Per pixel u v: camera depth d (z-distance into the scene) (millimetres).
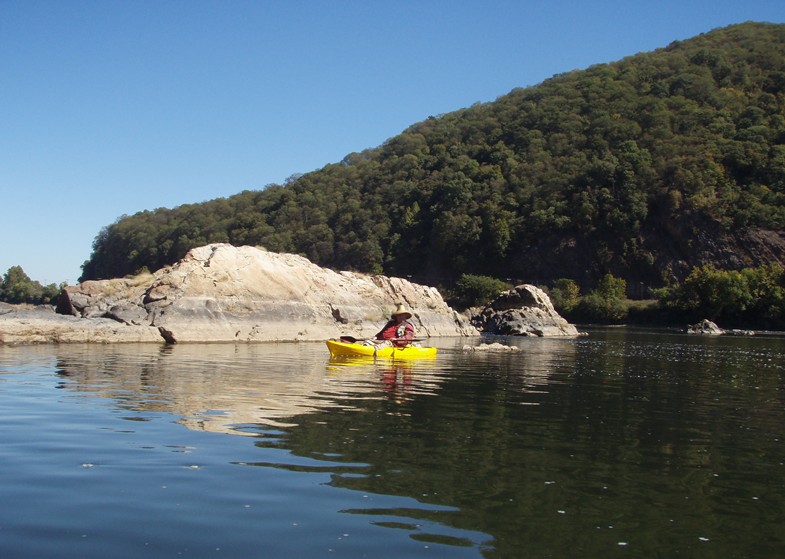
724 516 6852
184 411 11578
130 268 151500
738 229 95562
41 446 8875
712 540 6180
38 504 6621
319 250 130250
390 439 9836
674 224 100312
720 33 163000
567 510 6875
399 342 26656
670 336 55125
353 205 137250
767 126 111062
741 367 25000
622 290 95688
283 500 6871
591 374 21000
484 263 112750
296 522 6281
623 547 5945
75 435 9531
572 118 133750
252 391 14375
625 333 60688
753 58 136000
